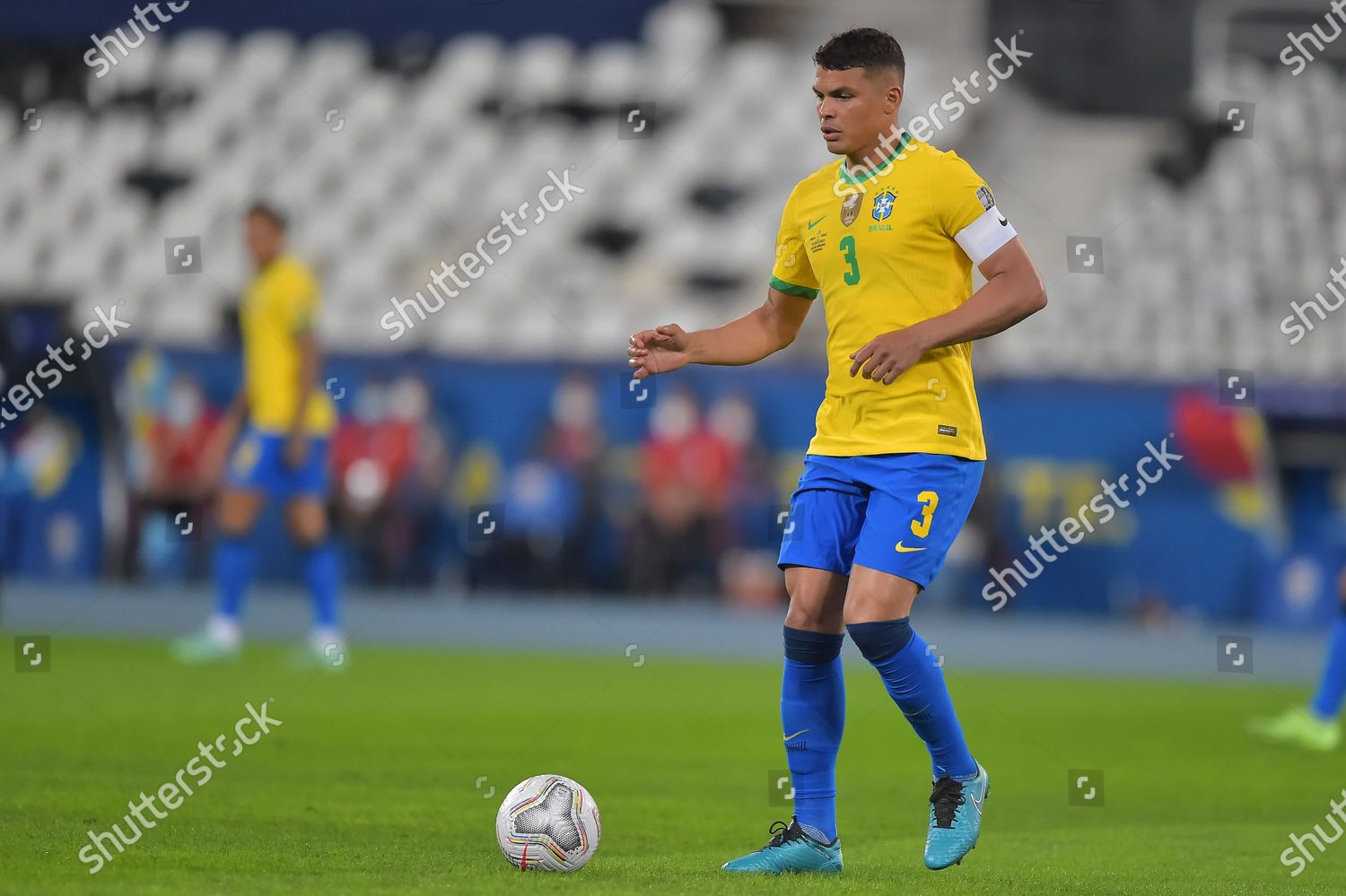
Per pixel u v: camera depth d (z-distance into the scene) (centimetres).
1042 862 1505
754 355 1523
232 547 3438
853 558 1363
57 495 5697
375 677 3338
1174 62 7125
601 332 6688
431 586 5609
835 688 1398
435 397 5731
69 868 1284
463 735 2494
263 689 2986
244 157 7138
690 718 2867
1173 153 7106
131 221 6956
